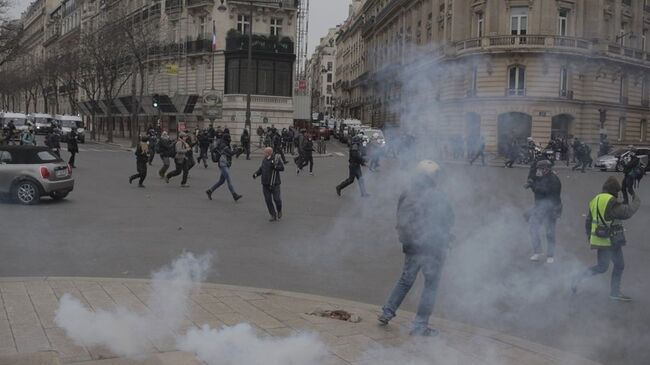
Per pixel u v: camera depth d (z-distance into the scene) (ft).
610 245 24.44
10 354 14.83
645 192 71.87
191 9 166.81
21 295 22.20
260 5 161.38
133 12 187.73
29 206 48.01
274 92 161.17
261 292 23.86
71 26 291.79
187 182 69.15
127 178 71.92
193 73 168.96
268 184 42.96
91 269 27.76
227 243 34.73
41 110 359.05
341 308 22.08
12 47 126.62
